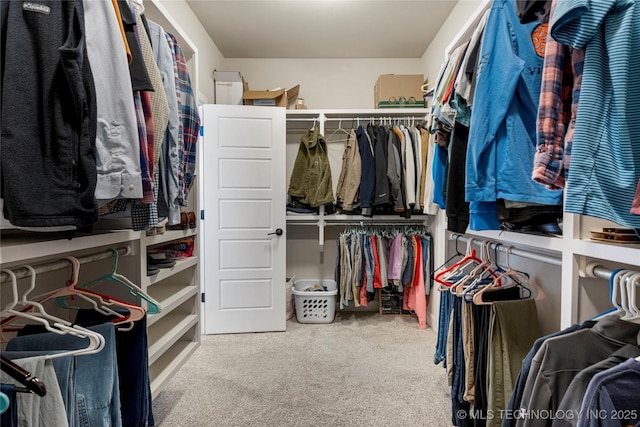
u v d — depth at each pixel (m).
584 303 1.05
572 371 0.80
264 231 2.69
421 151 2.62
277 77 3.30
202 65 2.71
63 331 0.79
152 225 1.15
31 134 0.68
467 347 1.29
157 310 1.26
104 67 0.85
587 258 1.03
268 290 2.68
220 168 2.65
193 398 1.68
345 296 2.78
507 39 1.03
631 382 0.66
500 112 1.02
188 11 2.45
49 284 1.29
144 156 0.97
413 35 2.88
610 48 0.66
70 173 0.73
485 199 1.04
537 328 1.21
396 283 2.75
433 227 2.75
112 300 1.07
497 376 1.15
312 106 3.31
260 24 2.70
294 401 1.66
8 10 0.68
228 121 2.65
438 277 1.56
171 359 1.79
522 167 1.00
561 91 0.83
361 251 2.75
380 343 2.39
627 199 0.65
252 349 2.30
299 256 3.29
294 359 2.13
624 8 0.65
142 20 1.19
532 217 1.19
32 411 0.69
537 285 1.45
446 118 1.37
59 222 0.71
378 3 2.43
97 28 0.84
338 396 1.70
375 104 3.13
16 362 0.70
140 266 1.38
